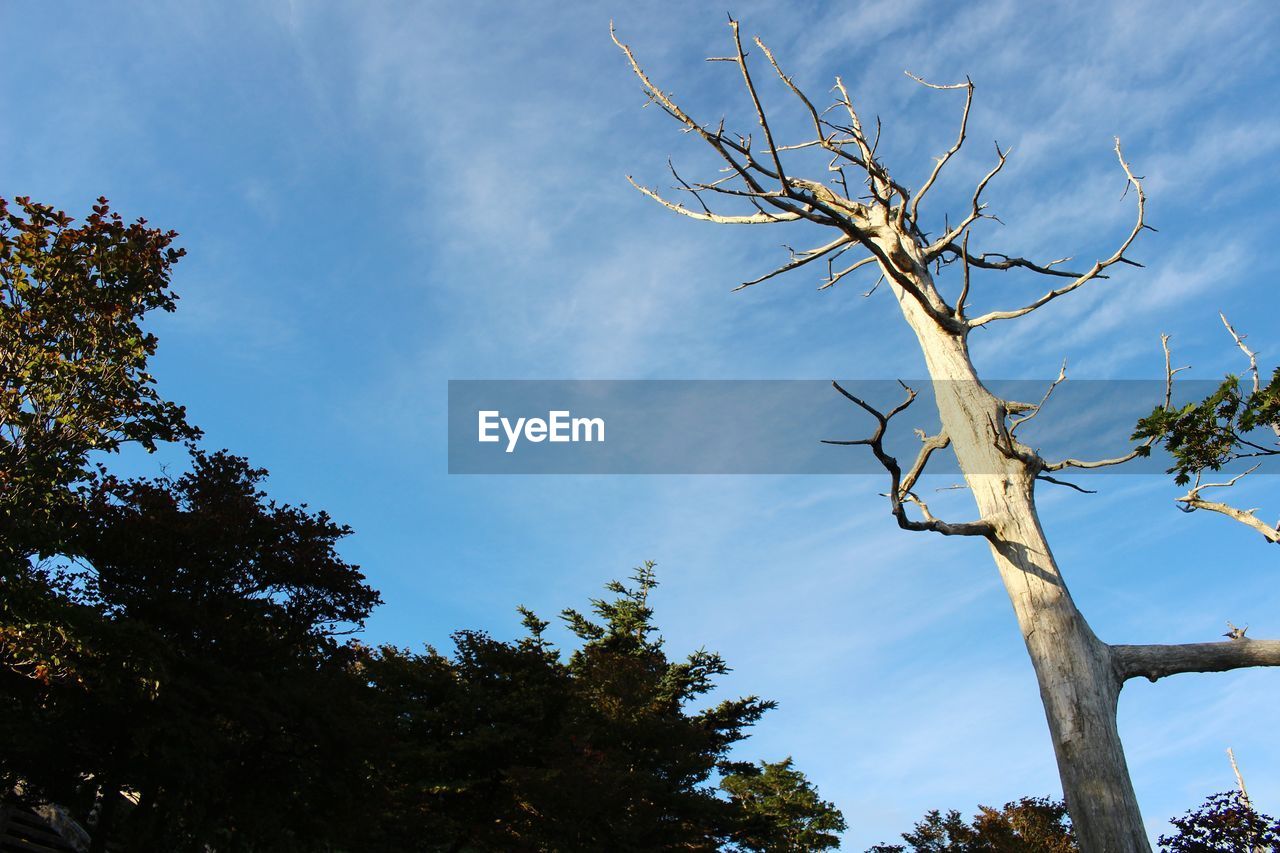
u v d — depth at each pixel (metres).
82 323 12.95
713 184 8.96
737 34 7.41
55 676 12.59
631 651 28.55
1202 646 7.34
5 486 12.50
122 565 15.14
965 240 8.49
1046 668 7.21
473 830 19.81
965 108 9.32
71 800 14.18
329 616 17.27
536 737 21.25
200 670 14.62
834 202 10.48
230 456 17.97
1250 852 19.67
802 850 31.66
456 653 23.31
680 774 22.72
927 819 28.98
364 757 16.61
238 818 14.89
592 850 19.02
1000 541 7.85
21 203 12.89
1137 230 8.59
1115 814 6.52
